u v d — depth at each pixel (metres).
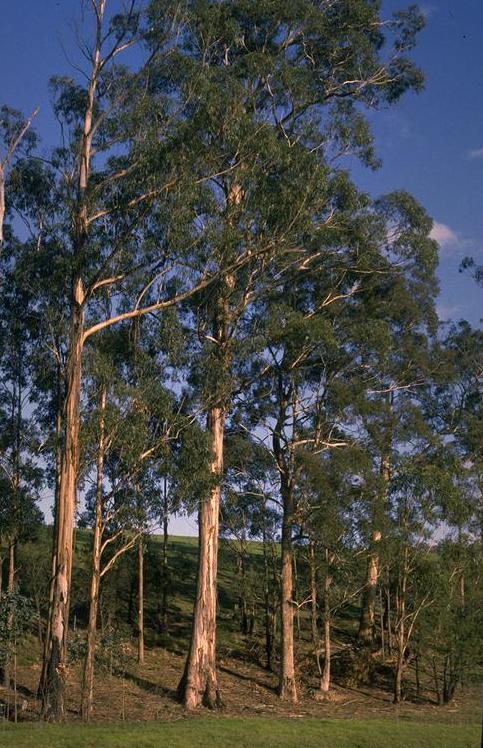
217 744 17.33
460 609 30.70
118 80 26.73
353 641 37.31
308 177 27.31
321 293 31.77
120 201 25.02
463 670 30.16
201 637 27.50
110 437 24.39
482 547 31.36
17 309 28.08
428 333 35.91
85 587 30.70
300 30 30.30
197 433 26.02
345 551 29.81
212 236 25.59
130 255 25.44
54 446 26.78
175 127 25.34
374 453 31.66
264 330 28.44
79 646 24.59
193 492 25.98
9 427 28.06
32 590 30.16
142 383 25.42
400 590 31.42
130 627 34.19
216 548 28.44
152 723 19.83
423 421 32.84
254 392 31.92
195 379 27.23
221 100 25.91
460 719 25.28
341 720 21.72
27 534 27.91
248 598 35.25
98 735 17.39
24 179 27.78
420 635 30.23
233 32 29.11
